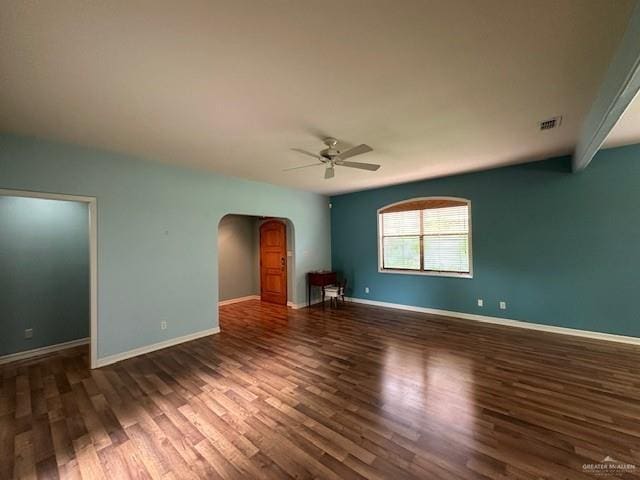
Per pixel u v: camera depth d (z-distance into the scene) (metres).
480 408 2.31
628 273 3.59
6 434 2.10
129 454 1.89
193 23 1.42
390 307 5.82
